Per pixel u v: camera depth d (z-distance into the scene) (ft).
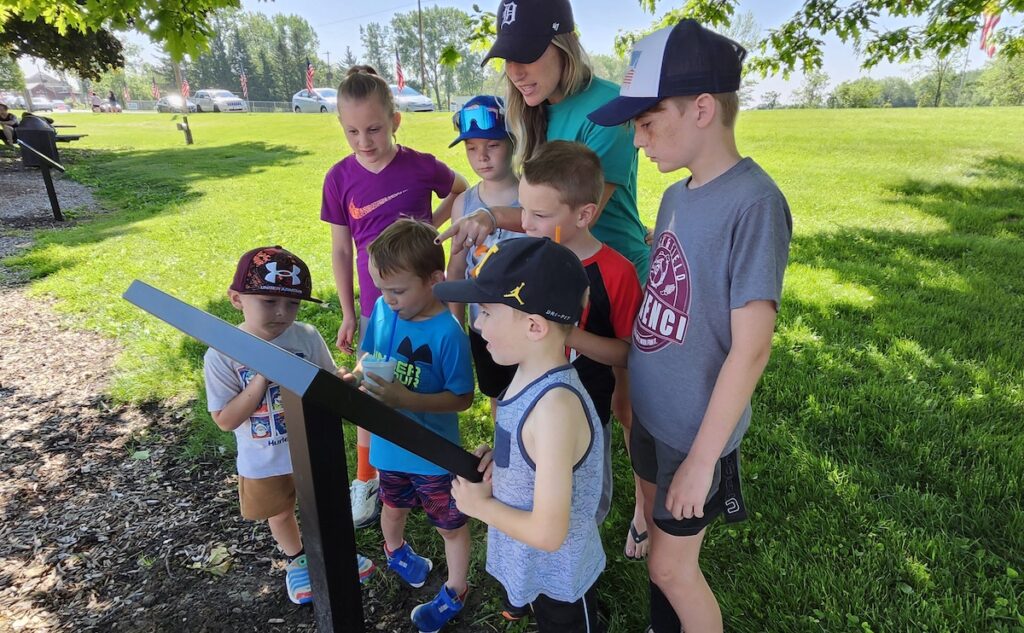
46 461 10.37
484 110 7.18
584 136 6.53
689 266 4.85
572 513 4.70
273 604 7.43
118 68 67.00
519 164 7.09
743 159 4.75
